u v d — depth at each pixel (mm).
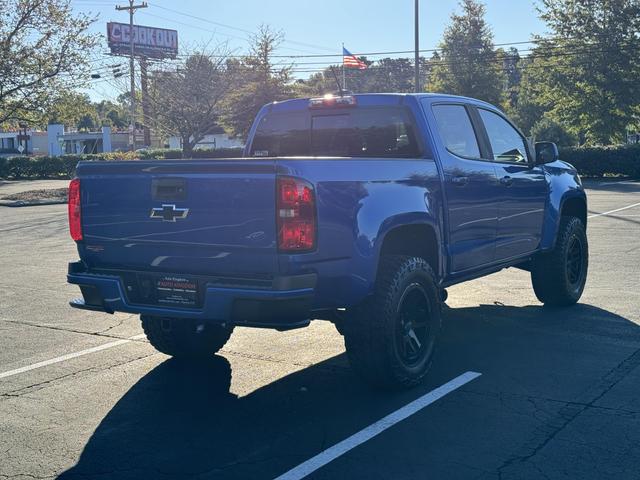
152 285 4984
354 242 4809
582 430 4539
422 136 5902
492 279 9867
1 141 90438
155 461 4254
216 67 41062
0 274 10883
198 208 4738
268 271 4559
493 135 6848
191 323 5539
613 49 40812
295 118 6719
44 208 23656
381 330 5039
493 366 5875
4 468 4191
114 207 5102
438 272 5762
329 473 4020
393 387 5262
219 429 4719
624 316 7465
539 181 7297
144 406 5172
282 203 4461
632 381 5438
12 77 27438
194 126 39875
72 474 4102
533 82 68625
